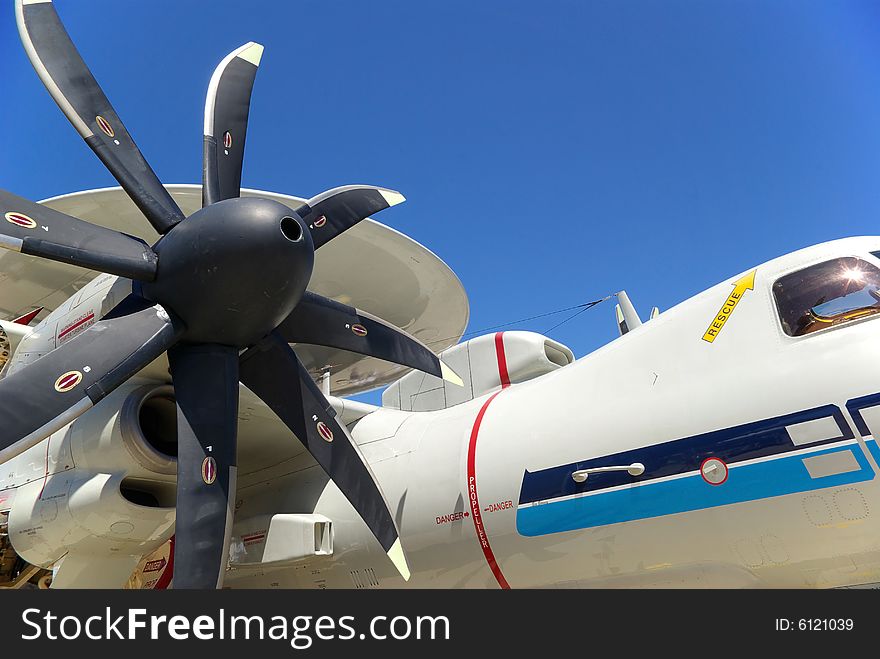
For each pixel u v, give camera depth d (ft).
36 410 12.92
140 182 15.53
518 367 21.13
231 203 14.43
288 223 14.25
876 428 11.73
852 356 12.42
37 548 16.75
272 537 19.04
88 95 15.62
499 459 16.38
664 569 13.85
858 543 11.84
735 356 13.88
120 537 16.15
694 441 13.60
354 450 15.96
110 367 13.83
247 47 18.04
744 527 12.78
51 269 20.56
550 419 16.06
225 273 13.94
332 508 19.26
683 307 15.37
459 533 16.58
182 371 14.99
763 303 13.99
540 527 15.24
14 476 18.10
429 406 22.98
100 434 16.19
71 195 18.98
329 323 17.11
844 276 13.33
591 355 16.65
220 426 14.48
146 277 14.70
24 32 15.38
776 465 12.54
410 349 17.98
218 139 16.58
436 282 23.54
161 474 16.37
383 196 18.52
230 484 14.10
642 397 14.79
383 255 22.16
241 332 14.79
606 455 14.70
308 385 16.17
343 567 18.71
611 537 14.30
